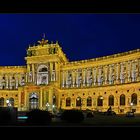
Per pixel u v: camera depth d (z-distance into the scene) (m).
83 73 142.62
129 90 121.00
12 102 150.88
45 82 144.62
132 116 85.25
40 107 131.12
